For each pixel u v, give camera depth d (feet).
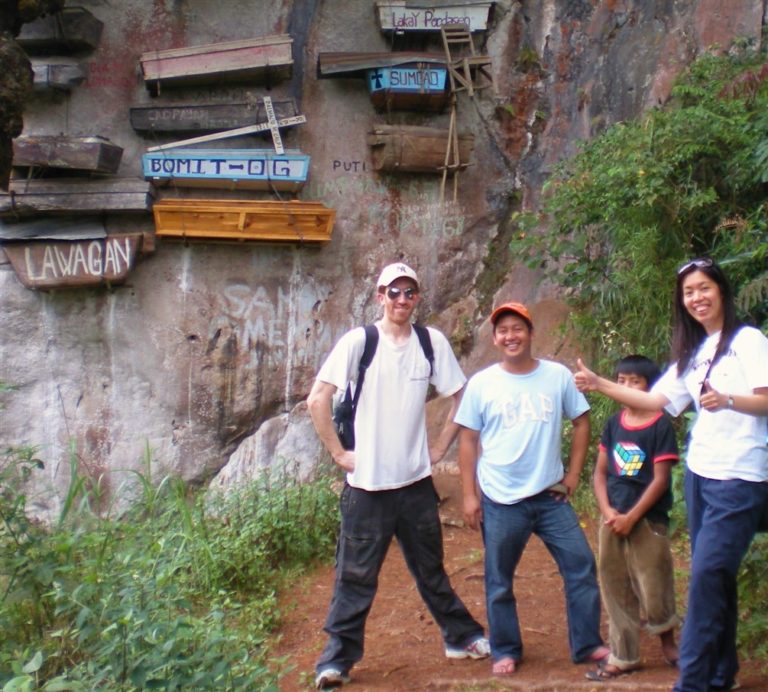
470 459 14.97
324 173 25.99
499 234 26.58
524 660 14.96
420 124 26.27
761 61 23.06
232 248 25.57
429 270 26.32
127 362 25.22
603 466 14.56
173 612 15.62
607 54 26.37
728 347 12.38
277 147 24.88
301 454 25.44
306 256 25.80
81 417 25.05
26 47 24.79
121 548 18.21
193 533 19.04
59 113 25.11
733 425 12.14
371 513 14.62
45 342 25.08
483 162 26.63
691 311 12.73
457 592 18.86
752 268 20.18
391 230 26.22
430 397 25.66
